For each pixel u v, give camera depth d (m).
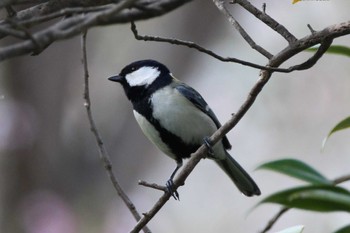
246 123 13.27
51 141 12.02
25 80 12.01
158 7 4.39
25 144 11.70
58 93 12.23
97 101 12.53
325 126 13.09
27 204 11.41
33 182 11.70
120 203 11.98
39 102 12.05
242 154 13.36
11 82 11.92
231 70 12.84
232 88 13.01
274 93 13.06
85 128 12.30
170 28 12.41
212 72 12.89
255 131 13.30
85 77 5.77
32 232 10.95
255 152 13.30
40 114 11.99
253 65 4.89
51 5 4.87
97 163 12.22
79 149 12.25
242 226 13.49
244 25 12.77
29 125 11.76
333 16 12.83
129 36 12.59
